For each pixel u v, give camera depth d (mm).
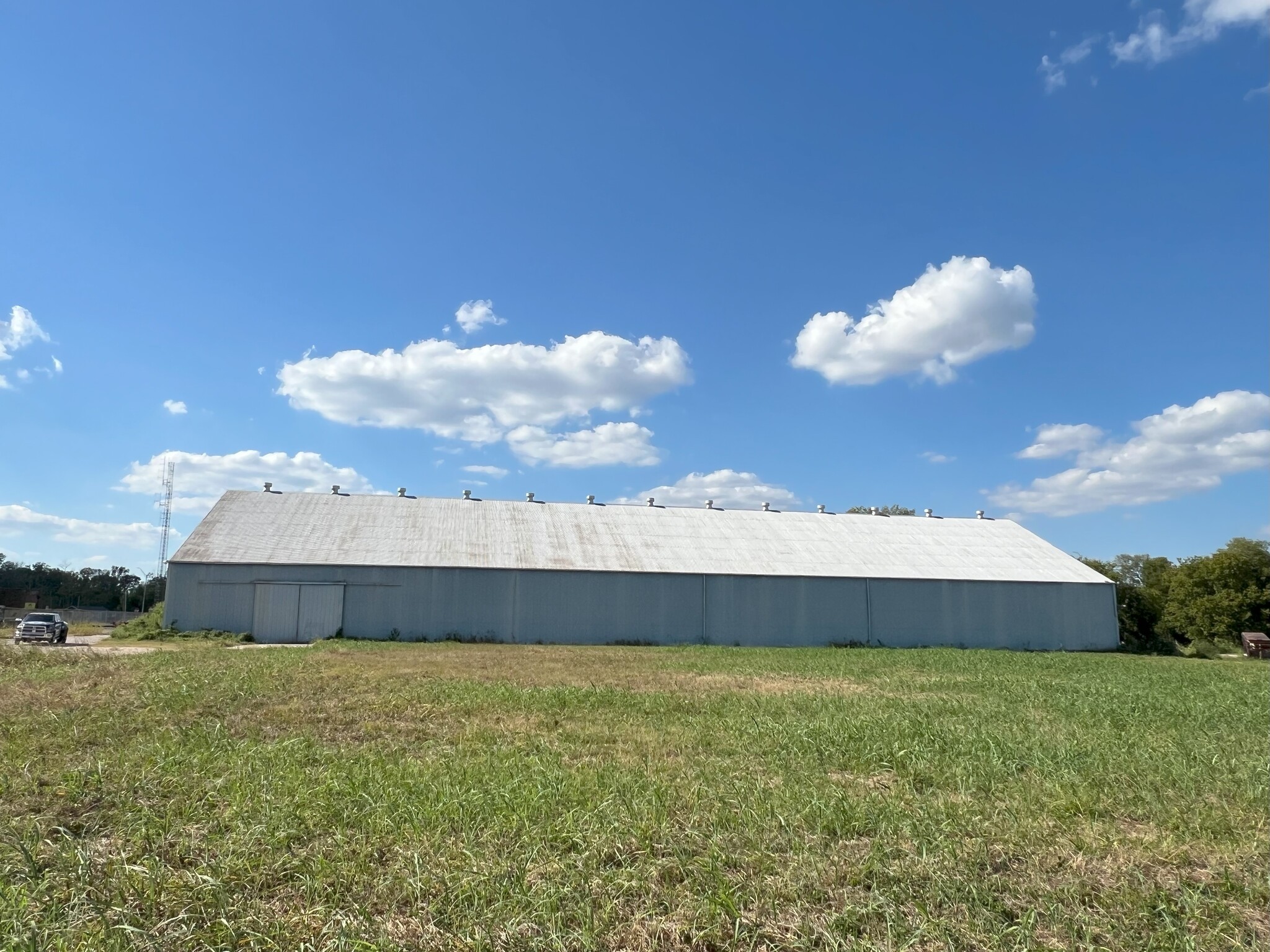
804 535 51031
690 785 9375
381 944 5305
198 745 11188
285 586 39531
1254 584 54000
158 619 40469
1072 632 47688
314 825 7598
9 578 99188
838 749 11727
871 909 5961
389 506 47531
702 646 40531
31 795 8711
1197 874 6977
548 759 10641
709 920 5777
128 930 5375
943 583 46469
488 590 41406
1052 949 5547
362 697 16484
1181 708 17047
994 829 7898
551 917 5699
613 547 45938
